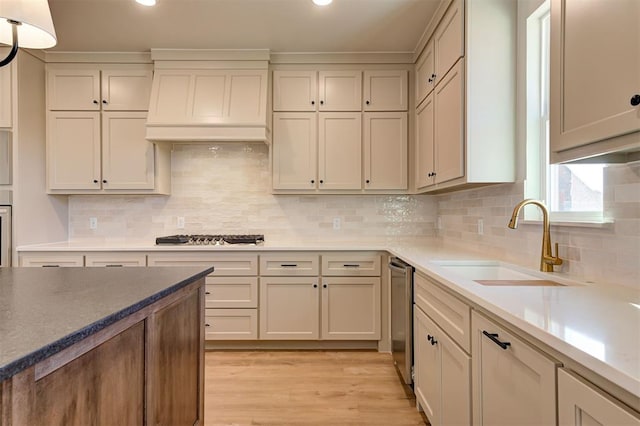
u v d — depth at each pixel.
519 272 1.81
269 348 2.99
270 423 1.94
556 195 1.82
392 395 2.23
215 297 2.91
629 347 0.72
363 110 3.14
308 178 3.14
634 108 0.91
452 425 1.50
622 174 1.31
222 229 3.45
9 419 0.65
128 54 3.10
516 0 1.98
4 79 2.80
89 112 3.12
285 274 2.91
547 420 0.87
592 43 1.06
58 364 0.77
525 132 1.92
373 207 3.43
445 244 3.14
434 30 2.53
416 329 2.07
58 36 2.82
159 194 3.28
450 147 2.20
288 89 3.14
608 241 1.38
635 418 0.61
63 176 3.11
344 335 2.92
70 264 2.87
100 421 0.92
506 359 1.07
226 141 3.13
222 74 3.08
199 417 1.59
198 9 2.46
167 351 1.29
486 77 1.98
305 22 2.62
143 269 1.59
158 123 2.98
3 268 1.61
